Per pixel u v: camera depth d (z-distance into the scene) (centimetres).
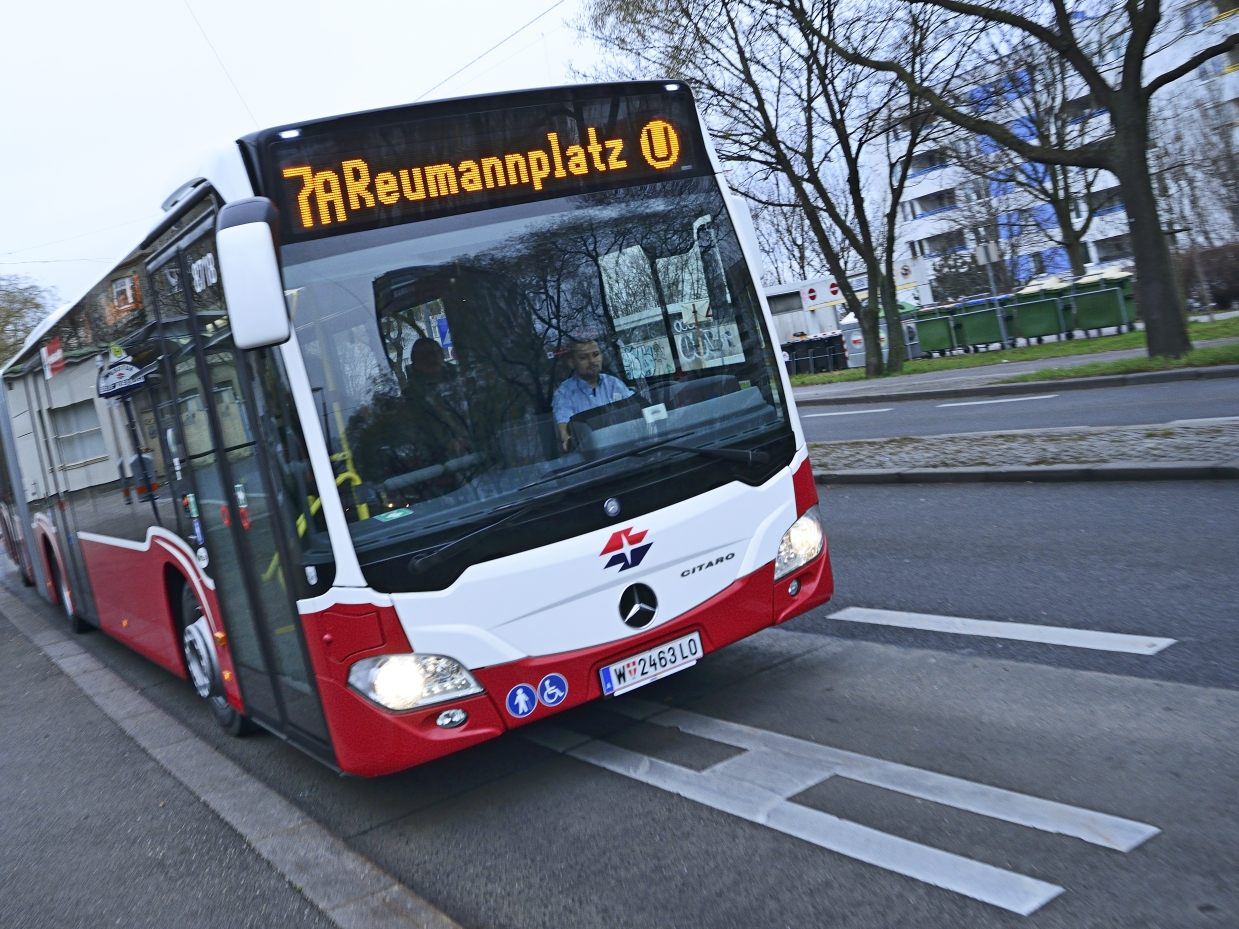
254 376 512
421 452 504
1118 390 1783
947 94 2817
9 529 1597
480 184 536
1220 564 733
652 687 677
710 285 584
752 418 580
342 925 444
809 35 2772
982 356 3128
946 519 1024
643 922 407
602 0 2811
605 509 528
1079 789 449
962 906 378
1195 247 3450
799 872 421
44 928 491
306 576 500
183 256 586
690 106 598
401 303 512
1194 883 369
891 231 3162
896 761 508
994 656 628
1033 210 5031
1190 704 517
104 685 992
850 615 759
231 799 620
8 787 722
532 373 530
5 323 4203
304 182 503
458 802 556
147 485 756
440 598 495
